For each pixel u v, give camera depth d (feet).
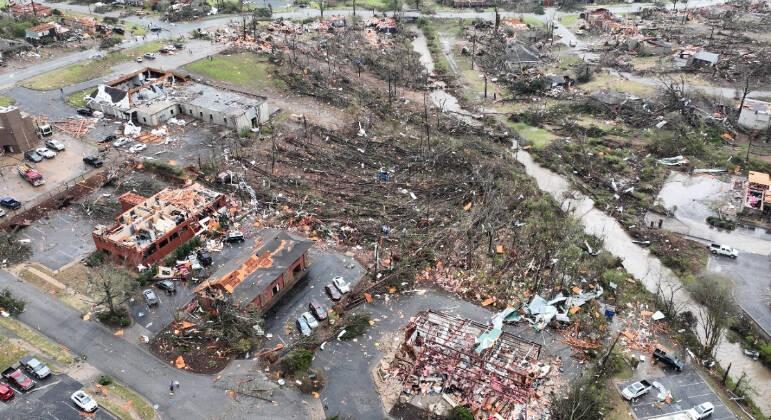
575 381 236.02
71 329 260.42
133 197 335.47
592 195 380.78
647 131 455.63
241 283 271.90
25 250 308.40
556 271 298.15
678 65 589.73
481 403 228.43
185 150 412.36
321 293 285.84
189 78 512.22
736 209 359.66
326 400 231.30
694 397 235.20
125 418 220.64
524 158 428.15
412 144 429.79
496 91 543.80
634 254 325.21
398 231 330.95
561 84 548.72
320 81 535.19
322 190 369.71
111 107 455.63
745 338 267.39
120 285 268.00
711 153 421.59
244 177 380.17
